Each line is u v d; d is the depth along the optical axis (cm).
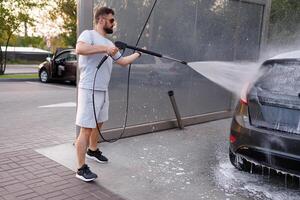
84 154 382
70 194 348
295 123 345
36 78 1495
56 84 1383
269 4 778
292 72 364
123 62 395
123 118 549
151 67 575
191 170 429
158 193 362
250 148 371
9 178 378
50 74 1388
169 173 417
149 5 548
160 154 484
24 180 375
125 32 519
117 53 389
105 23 379
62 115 723
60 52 1380
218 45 691
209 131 624
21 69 2141
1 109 777
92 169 416
